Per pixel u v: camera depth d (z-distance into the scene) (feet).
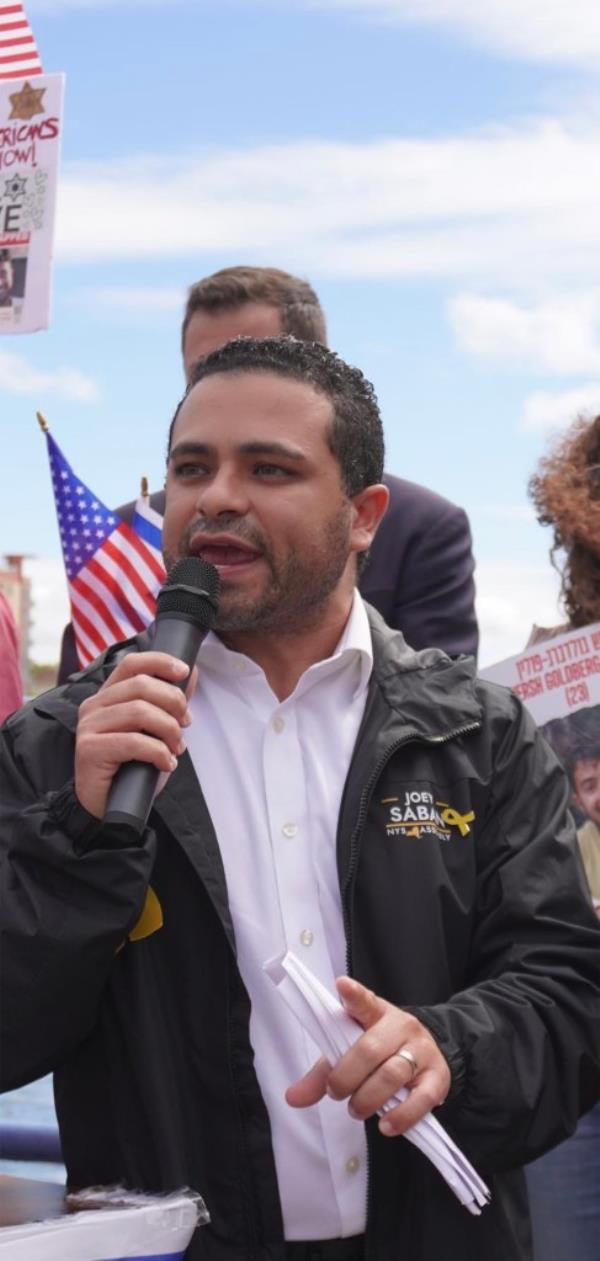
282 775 6.89
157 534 13.12
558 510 11.05
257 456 6.78
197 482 6.93
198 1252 6.39
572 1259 10.67
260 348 7.05
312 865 6.79
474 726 7.03
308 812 6.87
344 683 7.16
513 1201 6.97
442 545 13.03
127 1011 6.54
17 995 6.22
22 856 6.35
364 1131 6.55
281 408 6.84
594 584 11.10
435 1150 6.03
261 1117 6.44
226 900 6.56
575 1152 10.71
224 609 6.79
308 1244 6.52
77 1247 5.66
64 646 13.02
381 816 6.80
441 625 12.87
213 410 6.88
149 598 12.54
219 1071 6.47
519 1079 6.40
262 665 7.18
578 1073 6.66
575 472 11.14
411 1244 6.52
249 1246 6.39
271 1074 6.56
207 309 13.33
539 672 10.99
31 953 6.20
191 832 6.63
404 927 6.64
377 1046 5.92
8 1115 11.91
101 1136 6.66
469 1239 6.57
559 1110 6.64
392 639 7.39
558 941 6.82
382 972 6.62
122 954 6.59
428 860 6.75
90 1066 6.71
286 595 6.82
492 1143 6.48
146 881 6.27
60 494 12.71
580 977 6.75
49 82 11.20
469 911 6.84
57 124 11.16
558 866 6.94
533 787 7.11
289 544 6.79
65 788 6.36
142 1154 6.47
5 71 11.39
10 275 11.14
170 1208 5.92
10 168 11.23
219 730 7.04
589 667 10.84
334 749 7.01
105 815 6.00
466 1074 6.29
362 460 7.13
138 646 7.15
